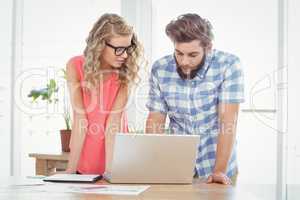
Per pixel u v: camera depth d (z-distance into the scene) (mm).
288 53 3264
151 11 3439
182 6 3398
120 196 1629
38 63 3615
